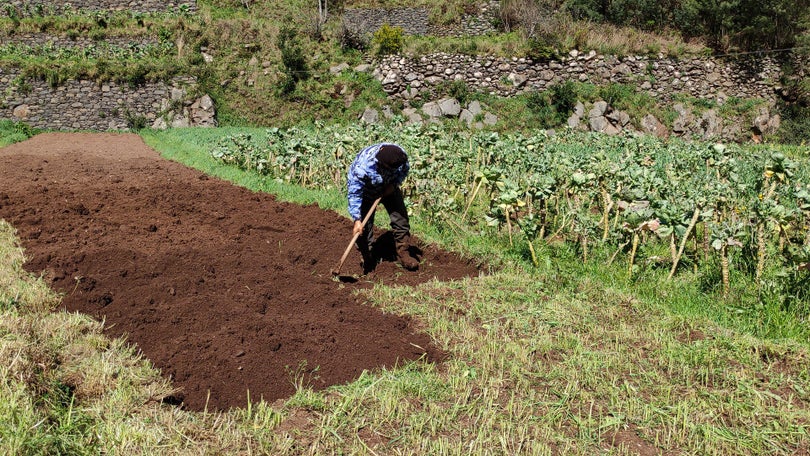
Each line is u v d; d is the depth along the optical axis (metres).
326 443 3.43
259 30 32.44
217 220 8.65
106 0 34.25
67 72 29.84
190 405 3.79
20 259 6.14
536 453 3.34
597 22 34.09
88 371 3.90
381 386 4.05
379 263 6.89
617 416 3.78
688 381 4.20
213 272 6.20
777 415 3.79
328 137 15.00
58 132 29.08
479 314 5.42
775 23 33.12
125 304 5.18
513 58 30.92
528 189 7.86
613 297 5.83
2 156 15.84
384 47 31.31
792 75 32.75
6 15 32.91
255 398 3.92
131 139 25.28
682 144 19.58
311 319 5.11
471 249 7.18
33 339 4.09
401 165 6.23
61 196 9.83
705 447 3.47
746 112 31.75
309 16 33.69
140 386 3.85
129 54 31.64
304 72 31.03
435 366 4.44
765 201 7.18
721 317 5.37
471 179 10.85
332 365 4.35
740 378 4.23
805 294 5.48
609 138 21.41
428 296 5.81
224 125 30.06
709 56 32.31
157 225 8.12
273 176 12.91
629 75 31.45
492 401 3.91
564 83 30.92
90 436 3.27
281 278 6.11
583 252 7.03
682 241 6.31
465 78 30.88
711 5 33.03
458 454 3.33
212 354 4.36
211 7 35.28
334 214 9.25
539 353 4.66
